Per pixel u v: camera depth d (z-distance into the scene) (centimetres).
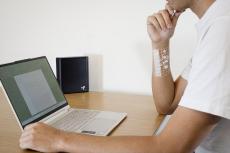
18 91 102
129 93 166
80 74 162
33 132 89
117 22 160
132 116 124
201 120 78
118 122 114
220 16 81
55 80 128
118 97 155
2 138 100
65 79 159
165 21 126
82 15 166
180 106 81
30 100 106
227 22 78
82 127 107
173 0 100
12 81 101
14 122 116
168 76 130
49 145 86
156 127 111
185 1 96
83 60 162
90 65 170
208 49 78
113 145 82
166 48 130
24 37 179
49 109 115
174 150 79
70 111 127
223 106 75
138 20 157
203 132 80
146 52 159
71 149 84
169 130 80
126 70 165
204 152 99
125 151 81
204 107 76
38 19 174
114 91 169
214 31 79
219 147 95
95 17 164
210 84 76
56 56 175
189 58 153
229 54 75
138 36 159
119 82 168
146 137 83
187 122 78
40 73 119
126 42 161
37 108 108
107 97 155
